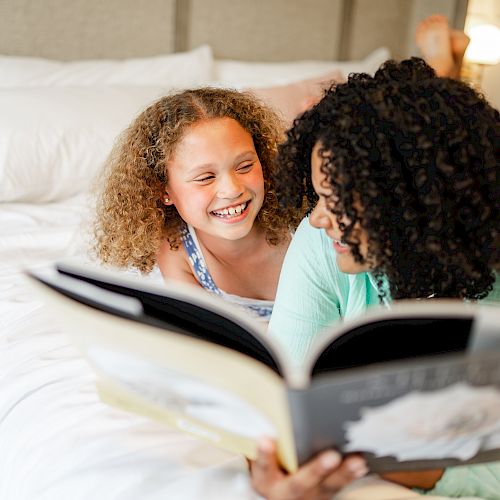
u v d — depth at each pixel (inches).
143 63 81.8
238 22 91.7
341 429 21.2
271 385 19.3
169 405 24.4
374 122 26.5
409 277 28.1
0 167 60.7
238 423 23.2
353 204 27.0
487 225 27.1
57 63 78.8
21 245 54.0
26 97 65.3
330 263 35.3
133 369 23.3
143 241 44.9
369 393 19.6
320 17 96.4
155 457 29.3
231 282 47.8
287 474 24.7
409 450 23.3
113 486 27.6
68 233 56.2
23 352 40.0
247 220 42.9
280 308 36.3
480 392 20.1
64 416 33.1
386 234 27.1
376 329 23.1
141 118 44.7
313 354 21.9
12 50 80.2
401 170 26.4
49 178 63.6
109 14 83.6
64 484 28.8
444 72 81.7
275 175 32.9
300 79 87.4
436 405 20.3
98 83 77.8
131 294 24.9
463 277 28.0
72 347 39.8
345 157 26.5
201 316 24.0
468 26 100.4
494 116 28.1
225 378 20.6
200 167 40.9
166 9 86.4
